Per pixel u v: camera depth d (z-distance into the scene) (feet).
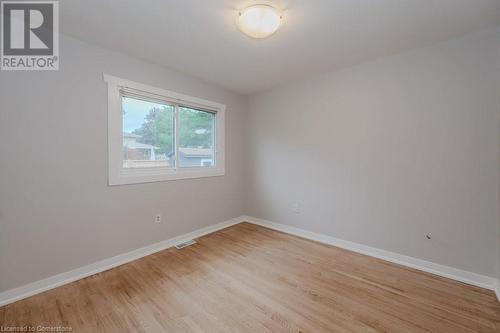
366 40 6.71
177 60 8.13
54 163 6.24
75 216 6.63
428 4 5.11
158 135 8.95
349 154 8.77
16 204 5.67
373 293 5.97
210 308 5.36
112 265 7.39
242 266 7.45
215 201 11.09
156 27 6.07
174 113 9.44
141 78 8.03
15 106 5.63
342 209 9.02
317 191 9.77
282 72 9.26
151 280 6.57
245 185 12.80
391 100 7.73
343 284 6.40
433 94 6.95
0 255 5.46
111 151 7.34
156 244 8.63
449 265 6.81
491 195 6.19
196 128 10.45
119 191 7.58
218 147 11.24
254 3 5.08
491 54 6.09
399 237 7.70
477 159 6.35
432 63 6.95
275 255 8.29
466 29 6.13
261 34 5.75
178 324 4.85
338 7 5.21
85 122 6.78
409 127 7.40
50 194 6.18
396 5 5.15
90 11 5.39
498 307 5.40
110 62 7.27
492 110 6.12
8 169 5.55
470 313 5.20
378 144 8.05
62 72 6.34
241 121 12.44
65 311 5.24
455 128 6.63
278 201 11.26
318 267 7.39
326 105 9.36
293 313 5.20
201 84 10.17
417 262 7.34
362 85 8.36
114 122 7.40
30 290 5.86
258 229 11.30
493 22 5.81
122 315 5.12
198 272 7.04
